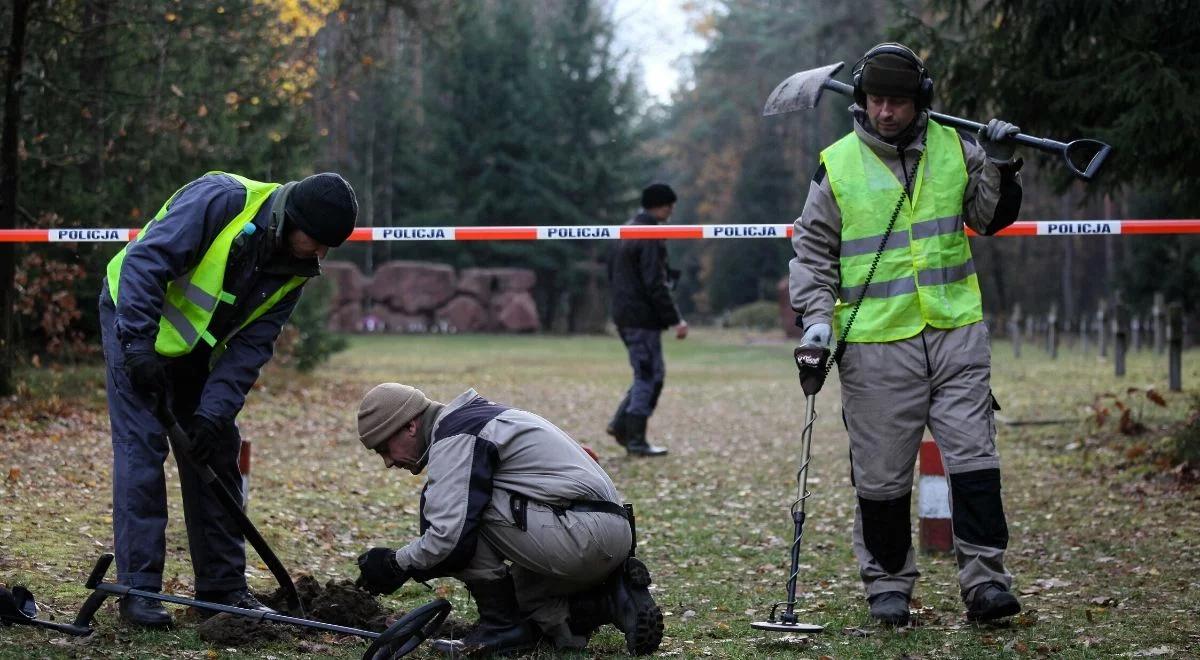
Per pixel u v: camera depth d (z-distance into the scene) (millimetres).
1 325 9867
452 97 44906
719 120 61406
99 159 12805
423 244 43375
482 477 3967
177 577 5188
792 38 56688
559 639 4258
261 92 14141
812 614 5074
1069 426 11070
